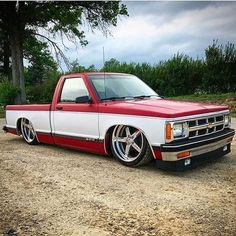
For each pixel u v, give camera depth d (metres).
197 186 4.96
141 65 24.28
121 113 5.85
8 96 22.72
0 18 23.39
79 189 4.95
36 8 23.31
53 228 3.79
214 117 5.92
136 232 3.64
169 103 6.02
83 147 6.77
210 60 21.94
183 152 5.21
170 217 3.96
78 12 25.62
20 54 23.92
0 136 10.37
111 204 4.37
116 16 25.25
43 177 5.59
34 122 8.00
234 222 3.80
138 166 6.03
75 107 6.75
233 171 5.67
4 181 5.47
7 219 4.05
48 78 27.45
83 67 25.73
